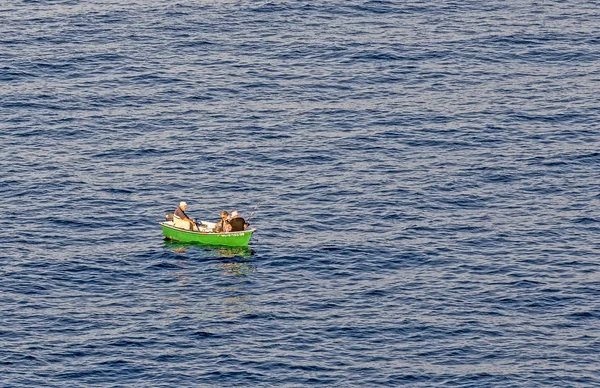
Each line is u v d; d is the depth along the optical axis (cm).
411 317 15175
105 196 18438
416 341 14650
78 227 17538
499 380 13875
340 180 18988
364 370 14050
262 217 17888
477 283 16012
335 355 14350
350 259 16662
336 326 14975
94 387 13700
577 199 18362
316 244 17088
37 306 15388
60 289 15838
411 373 13988
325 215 17938
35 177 18925
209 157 19700
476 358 14300
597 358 14300
